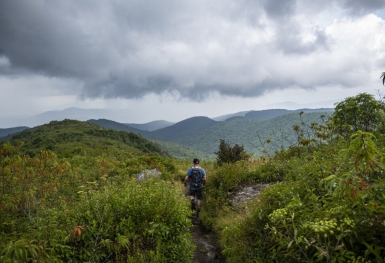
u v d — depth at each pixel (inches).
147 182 335.9
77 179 408.8
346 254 97.5
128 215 217.6
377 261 94.6
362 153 90.7
